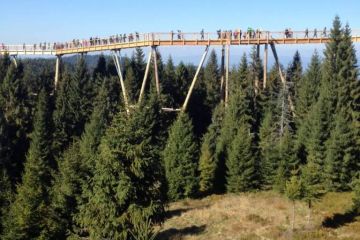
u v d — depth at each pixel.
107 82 92.25
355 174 49.47
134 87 90.31
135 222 18.73
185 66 101.50
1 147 65.69
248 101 69.75
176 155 55.38
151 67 97.94
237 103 67.69
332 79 61.41
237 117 67.12
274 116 68.56
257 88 76.69
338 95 59.66
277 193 53.25
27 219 35.00
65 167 37.06
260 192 55.12
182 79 97.00
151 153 19.66
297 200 44.16
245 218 43.22
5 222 35.72
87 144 59.56
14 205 35.84
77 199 34.19
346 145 50.72
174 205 51.97
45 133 66.62
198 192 56.06
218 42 64.06
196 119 94.38
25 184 37.25
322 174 51.38
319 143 54.44
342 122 51.56
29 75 111.25
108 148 19.17
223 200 52.16
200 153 59.59
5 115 78.06
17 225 35.00
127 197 18.81
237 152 55.84
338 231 37.69
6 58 99.50
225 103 70.06
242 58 78.88
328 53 62.62
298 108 70.50
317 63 72.06
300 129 59.75
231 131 64.94
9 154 68.00
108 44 75.56
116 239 18.64
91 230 19.05
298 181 40.50
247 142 55.97
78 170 36.22
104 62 114.19
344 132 51.16
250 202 49.50
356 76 60.22
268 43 63.62
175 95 95.38
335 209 43.72
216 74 97.88
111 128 19.78
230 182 56.38
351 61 60.81
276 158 54.84
